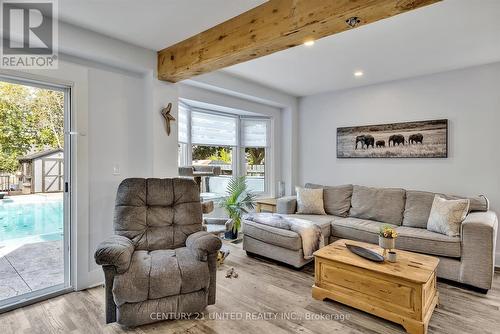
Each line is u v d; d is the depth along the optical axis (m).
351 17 1.83
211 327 2.10
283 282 2.89
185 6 2.20
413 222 3.38
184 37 2.75
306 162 5.08
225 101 4.24
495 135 3.37
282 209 4.21
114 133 2.96
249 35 2.27
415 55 3.15
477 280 2.65
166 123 3.20
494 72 3.37
